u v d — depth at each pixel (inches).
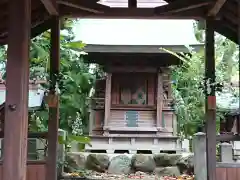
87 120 442.6
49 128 214.5
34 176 213.2
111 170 335.9
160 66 437.4
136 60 439.2
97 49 411.5
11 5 140.3
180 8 210.5
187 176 303.0
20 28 139.7
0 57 286.8
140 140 428.8
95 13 221.1
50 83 217.0
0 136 194.4
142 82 457.4
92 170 335.9
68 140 290.4
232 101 309.7
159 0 360.5
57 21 221.0
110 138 426.6
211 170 211.9
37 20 220.2
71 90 322.0
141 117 448.5
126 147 422.9
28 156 240.4
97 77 448.5
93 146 418.6
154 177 306.2
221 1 191.9
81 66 355.9
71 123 361.7
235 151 259.9
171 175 317.4
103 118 444.5
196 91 351.9
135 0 221.3
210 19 219.1
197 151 249.3
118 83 458.6
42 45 285.9
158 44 406.9
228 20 216.8
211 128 214.5
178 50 408.8
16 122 136.9
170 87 442.3
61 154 272.5
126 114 449.4
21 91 138.1
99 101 448.1
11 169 135.6
